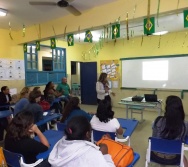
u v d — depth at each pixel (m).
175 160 1.83
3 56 5.28
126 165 1.37
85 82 7.78
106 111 2.11
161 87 6.09
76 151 0.97
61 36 4.48
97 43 7.21
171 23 4.56
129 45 6.61
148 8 2.88
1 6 3.44
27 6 3.44
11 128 1.57
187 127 1.83
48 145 1.77
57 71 6.93
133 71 6.59
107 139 1.60
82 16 3.83
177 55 5.69
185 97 5.66
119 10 3.27
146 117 5.30
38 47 5.11
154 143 1.82
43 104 4.09
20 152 1.52
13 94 5.21
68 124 1.06
